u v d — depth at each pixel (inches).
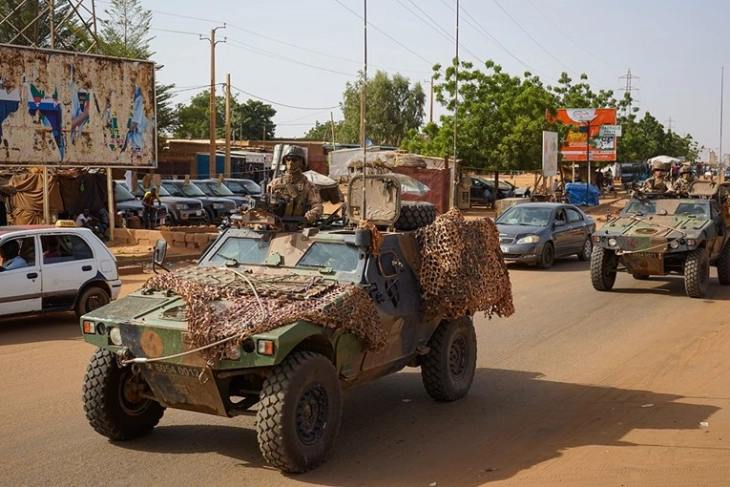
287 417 237.9
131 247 898.1
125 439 281.1
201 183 1311.5
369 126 2664.9
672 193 690.8
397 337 297.3
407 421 308.5
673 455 267.6
